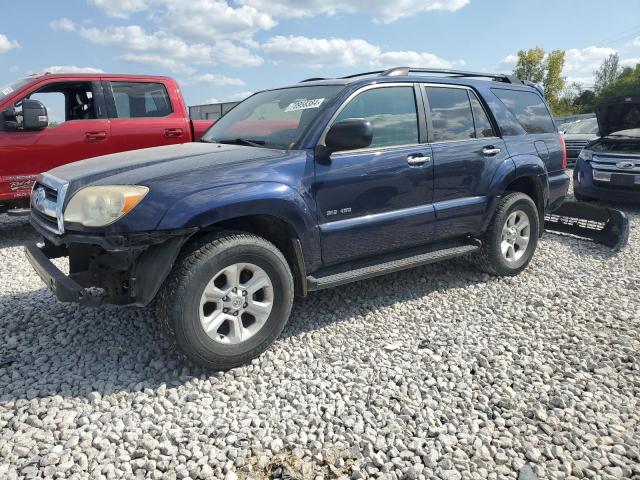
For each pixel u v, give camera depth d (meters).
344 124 3.34
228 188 3.05
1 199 6.15
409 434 2.59
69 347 3.44
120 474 2.29
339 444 2.50
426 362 3.30
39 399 2.82
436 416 2.73
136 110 7.07
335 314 4.06
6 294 4.45
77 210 2.94
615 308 4.18
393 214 3.91
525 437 2.57
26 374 3.09
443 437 2.54
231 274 3.08
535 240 5.06
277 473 2.31
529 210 4.93
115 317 3.89
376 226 3.80
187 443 2.52
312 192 3.44
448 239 4.43
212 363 3.07
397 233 3.97
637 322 3.89
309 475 2.31
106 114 6.81
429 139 4.18
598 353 3.40
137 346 3.46
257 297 3.31
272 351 3.44
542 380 3.09
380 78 3.98
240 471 2.33
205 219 2.95
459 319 3.98
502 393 2.94
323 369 3.22
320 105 3.71
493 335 3.70
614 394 2.93
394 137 3.98
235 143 3.88
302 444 2.51
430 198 4.15
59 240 3.05
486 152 4.52
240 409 2.79
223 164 3.19
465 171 4.36
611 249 5.92
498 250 4.73
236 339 3.15
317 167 3.47
